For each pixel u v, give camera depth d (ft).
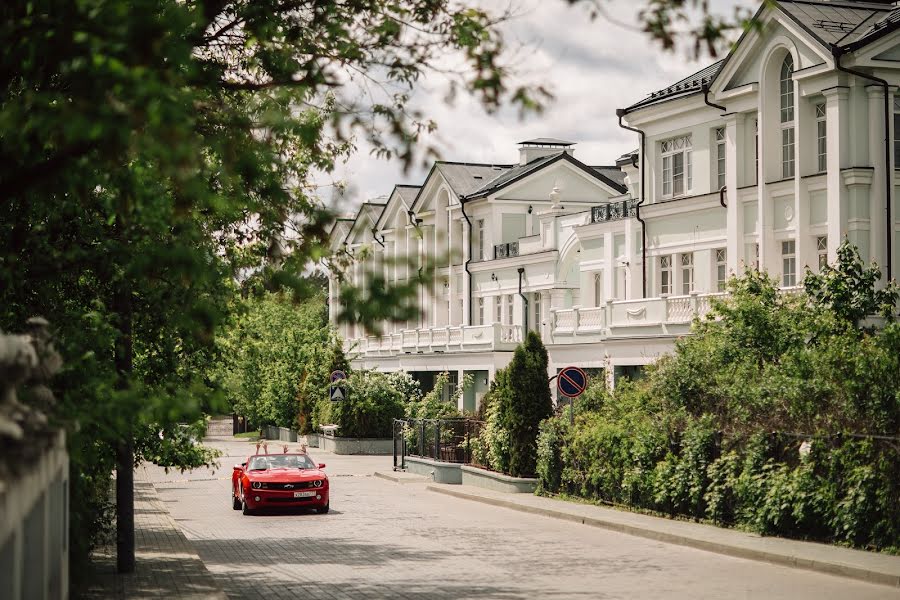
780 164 107.65
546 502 89.35
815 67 100.17
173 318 33.22
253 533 75.56
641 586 47.98
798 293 93.15
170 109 18.21
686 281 123.75
